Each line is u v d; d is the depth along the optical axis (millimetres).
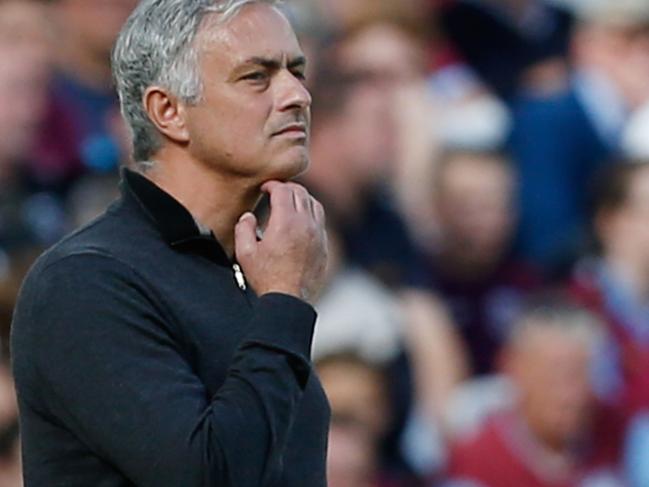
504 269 33062
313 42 32781
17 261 26938
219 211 14211
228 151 13930
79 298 13461
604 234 34531
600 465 30953
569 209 34781
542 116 35500
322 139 31562
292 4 33250
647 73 38062
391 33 33688
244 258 13820
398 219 31922
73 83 30609
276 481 13852
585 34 37781
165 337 13547
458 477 29922
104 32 30891
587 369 30719
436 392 30375
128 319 13438
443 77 34781
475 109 34406
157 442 12961
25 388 13789
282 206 13922
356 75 32469
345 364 28578
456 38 35812
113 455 13227
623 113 36938
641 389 31906
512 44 36156
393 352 29672
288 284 13672
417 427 29750
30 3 30422
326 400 14711
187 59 13930
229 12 13953
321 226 14000
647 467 31422
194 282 13922
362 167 31766
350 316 29500
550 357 30469
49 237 28328
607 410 31281
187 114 13992
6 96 29375
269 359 13211
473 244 32750
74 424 13430
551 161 35156
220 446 12812
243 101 13883
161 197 14047
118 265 13672
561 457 30438
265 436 12961
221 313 13891
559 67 36719
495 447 30109
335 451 27859
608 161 35594
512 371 30766
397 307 30516
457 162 33281
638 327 33000
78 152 30016
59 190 29500
